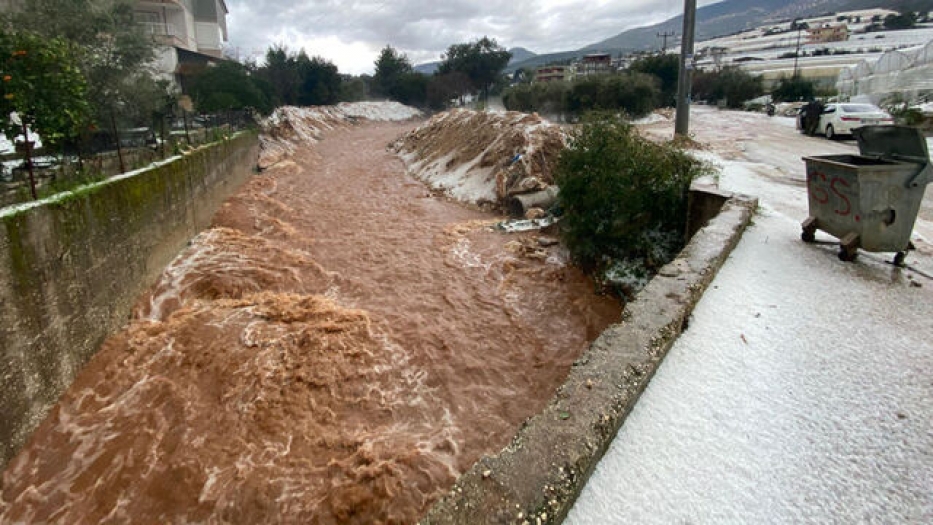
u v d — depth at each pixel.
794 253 6.35
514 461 2.90
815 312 4.85
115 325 8.34
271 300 9.45
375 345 7.94
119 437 6.16
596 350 3.98
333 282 10.59
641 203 8.91
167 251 10.90
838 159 6.60
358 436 6.05
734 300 5.14
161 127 12.45
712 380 3.86
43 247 6.59
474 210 15.28
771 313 4.86
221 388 6.95
